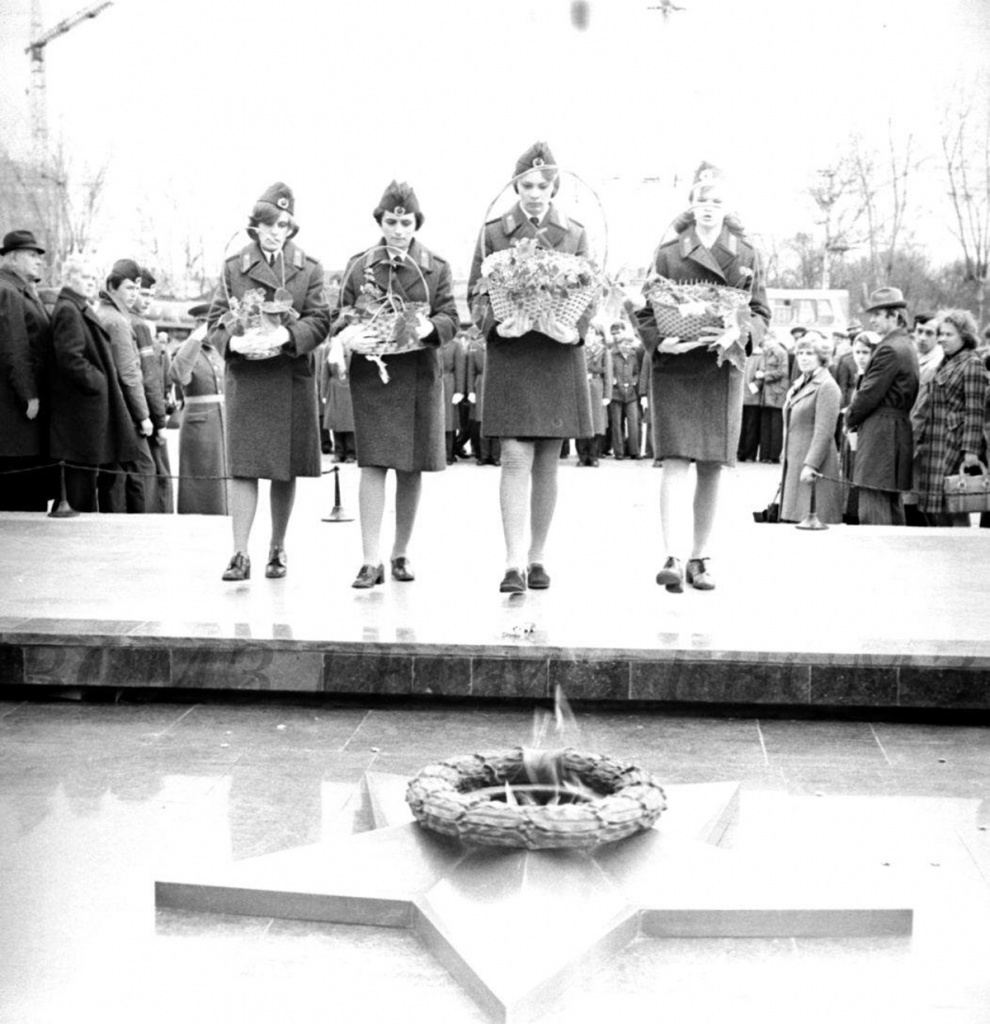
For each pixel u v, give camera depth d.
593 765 3.99
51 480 9.58
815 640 5.61
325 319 6.68
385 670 5.54
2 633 5.65
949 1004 3.13
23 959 3.34
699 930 3.44
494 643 5.51
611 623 5.93
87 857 4.02
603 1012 3.08
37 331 9.17
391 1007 3.09
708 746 5.15
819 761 4.99
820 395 9.55
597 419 16.44
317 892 3.52
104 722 5.42
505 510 6.50
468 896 3.40
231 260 6.66
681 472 6.60
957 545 8.48
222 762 4.93
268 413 6.72
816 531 9.14
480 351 16.69
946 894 3.77
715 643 5.54
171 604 6.28
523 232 6.37
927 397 9.51
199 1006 3.11
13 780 4.73
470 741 5.19
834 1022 3.05
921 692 5.39
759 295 6.53
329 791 4.63
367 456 6.61
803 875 3.85
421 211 6.52
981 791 4.68
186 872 3.65
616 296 6.45
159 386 10.15
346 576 7.11
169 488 10.27
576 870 3.50
